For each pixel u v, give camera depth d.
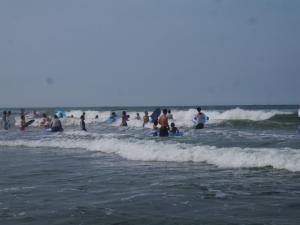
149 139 19.16
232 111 36.88
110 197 8.47
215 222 6.51
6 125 32.31
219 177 10.38
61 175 11.41
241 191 8.74
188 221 6.61
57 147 19.66
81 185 9.84
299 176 10.24
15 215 7.19
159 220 6.71
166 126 21.59
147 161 13.88
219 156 12.90
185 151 14.01
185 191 8.88
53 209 7.55
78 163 13.84
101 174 11.41
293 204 7.54
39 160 14.91
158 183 9.85
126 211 7.32
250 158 12.16
